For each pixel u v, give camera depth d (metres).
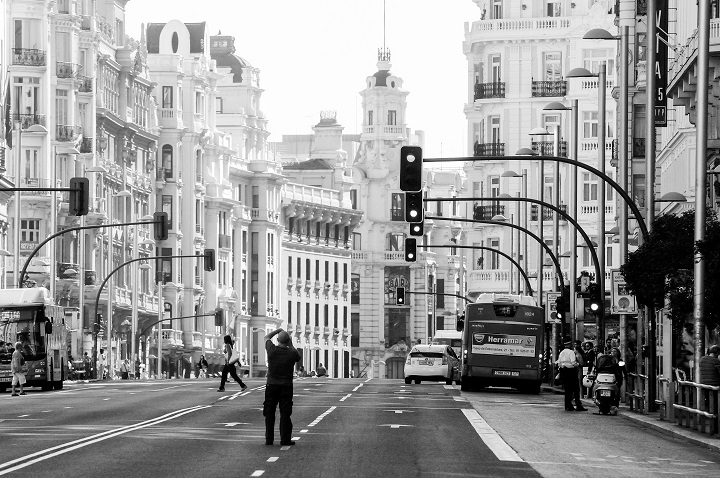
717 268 47.91
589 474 34.09
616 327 118.25
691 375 53.00
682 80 64.69
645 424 51.94
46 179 129.12
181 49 181.00
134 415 54.28
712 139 64.31
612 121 143.88
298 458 36.34
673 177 86.25
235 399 67.31
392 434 45.38
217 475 31.89
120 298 146.75
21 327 83.38
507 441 43.66
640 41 95.81
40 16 128.62
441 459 36.78
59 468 33.31
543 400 73.12
